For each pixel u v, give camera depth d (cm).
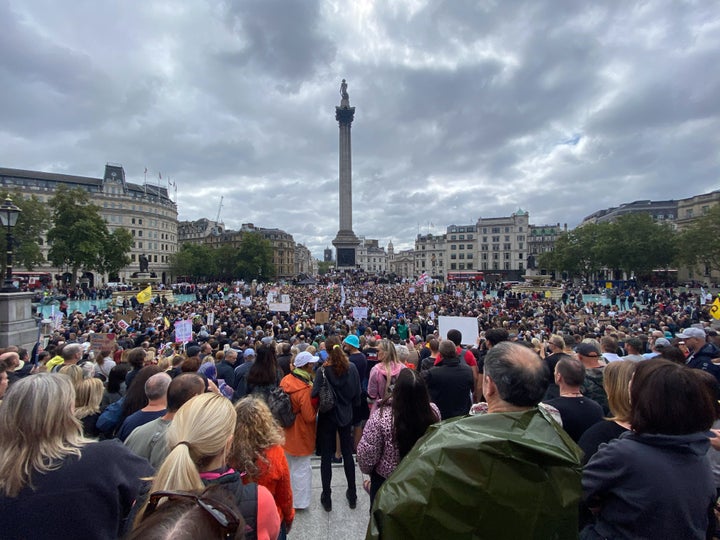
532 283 6919
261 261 11406
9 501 213
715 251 5800
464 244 15188
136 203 11869
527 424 207
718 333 929
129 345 1543
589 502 267
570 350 767
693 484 237
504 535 180
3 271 5616
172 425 263
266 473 354
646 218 7200
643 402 257
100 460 240
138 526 164
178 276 12031
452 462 189
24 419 222
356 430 780
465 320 1304
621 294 5084
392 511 192
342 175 9306
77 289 6150
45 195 10469
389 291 5622
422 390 382
